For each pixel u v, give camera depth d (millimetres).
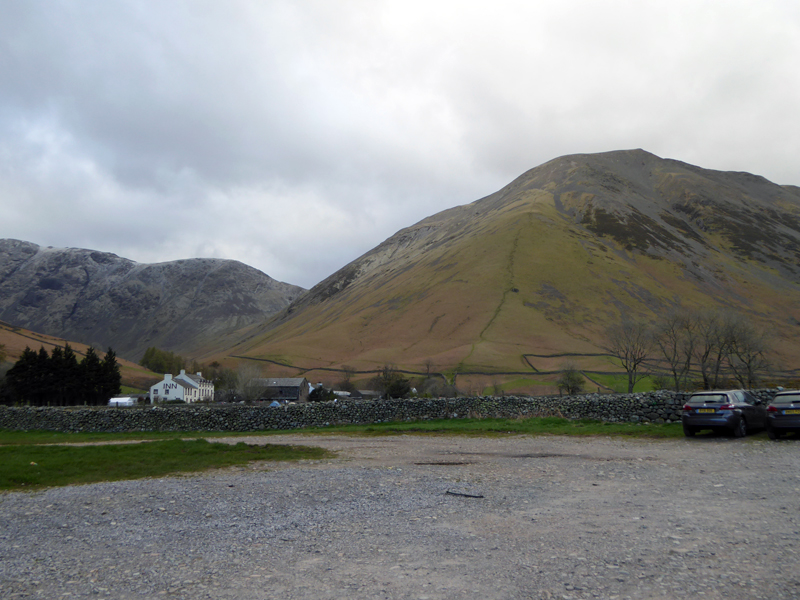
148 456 21000
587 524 9680
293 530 10000
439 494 12867
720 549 7988
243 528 10250
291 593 6816
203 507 12195
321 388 135000
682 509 10516
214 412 41438
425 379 154125
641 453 18797
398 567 7707
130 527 10539
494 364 171375
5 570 8062
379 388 127750
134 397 119688
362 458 20375
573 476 14727
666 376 105625
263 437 32906
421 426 33938
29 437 40844
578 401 31844
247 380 115938
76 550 9047
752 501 10953
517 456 19422
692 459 16891
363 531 9750
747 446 19297
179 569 7910
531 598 6434
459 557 8070
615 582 6855
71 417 43938
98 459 20094
